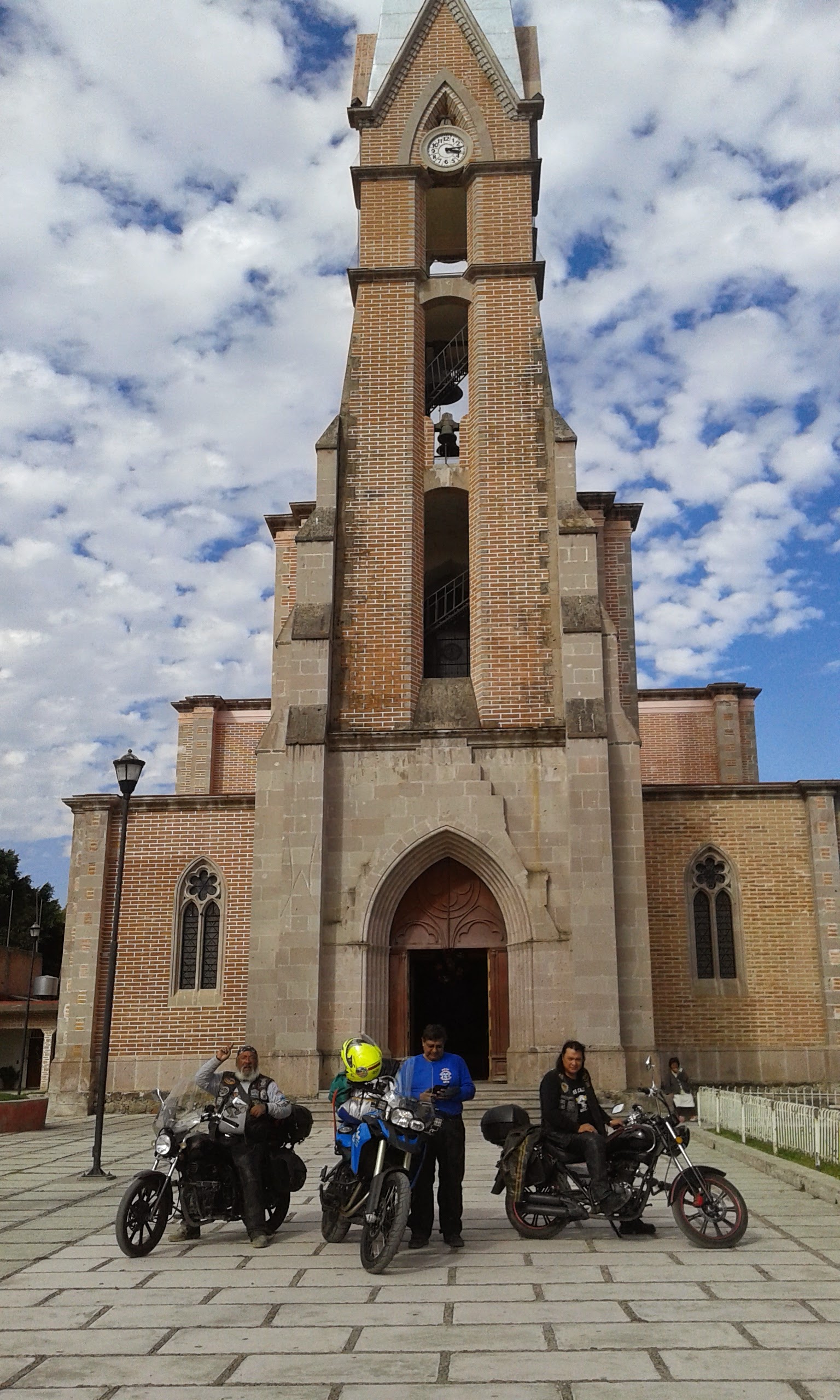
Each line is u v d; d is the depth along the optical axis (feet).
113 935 53.67
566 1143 32.55
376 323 85.40
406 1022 72.90
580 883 69.87
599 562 97.50
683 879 80.94
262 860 73.67
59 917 192.44
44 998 129.49
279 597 106.52
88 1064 80.12
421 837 72.38
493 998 73.26
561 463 79.82
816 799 81.66
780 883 80.94
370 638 78.07
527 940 70.28
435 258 102.99
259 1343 22.17
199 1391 19.27
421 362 86.02
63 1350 21.88
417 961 98.32
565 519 78.02
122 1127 71.00
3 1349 21.97
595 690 73.61
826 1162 43.80
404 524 80.33
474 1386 19.27
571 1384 19.35
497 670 76.89
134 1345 22.15
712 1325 22.84
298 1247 31.78
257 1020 70.54
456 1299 25.34
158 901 83.30
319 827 72.02
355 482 81.41
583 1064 33.91
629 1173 32.37
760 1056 77.51
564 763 73.46
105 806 85.15
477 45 91.81
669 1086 76.43
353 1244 32.22
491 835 72.13
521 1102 65.31
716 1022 78.33
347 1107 31.76
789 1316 23.52
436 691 78.74
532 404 82.58
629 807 72.23
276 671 78.64
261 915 72.54
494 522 79.87
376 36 96.84
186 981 82.07
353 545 80.02
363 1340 22.18
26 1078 116.88
